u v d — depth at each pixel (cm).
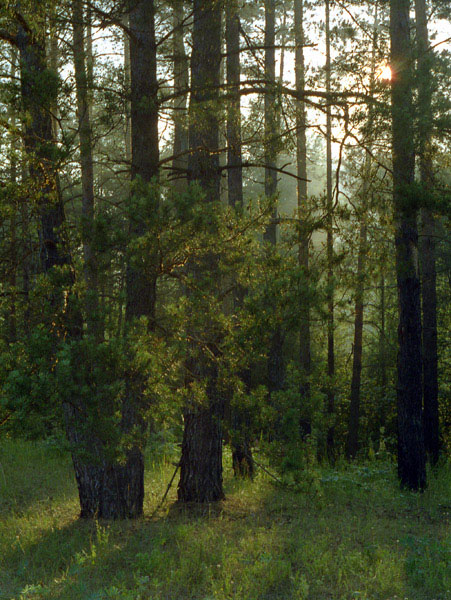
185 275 799
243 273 802
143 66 936
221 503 1030
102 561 757
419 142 944
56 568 754
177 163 1627
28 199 769
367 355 2444
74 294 731
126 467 955
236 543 827
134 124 955
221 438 1060
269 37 1661
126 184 1705
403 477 1248
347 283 913
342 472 1390
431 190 983
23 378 595
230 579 706
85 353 658
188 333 827
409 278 1261
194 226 711
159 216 704
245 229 795
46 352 646
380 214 973
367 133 912
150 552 785
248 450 1202
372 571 733
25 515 975
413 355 1261
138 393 740
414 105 920
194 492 1040
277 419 898
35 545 829
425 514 1039
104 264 758
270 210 815
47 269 914
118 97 850
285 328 783
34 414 613
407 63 976
